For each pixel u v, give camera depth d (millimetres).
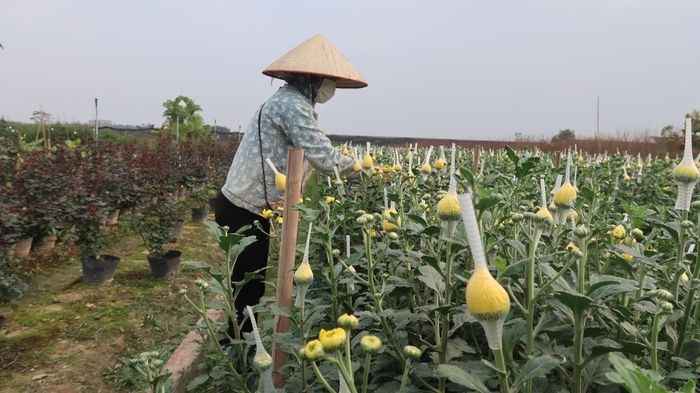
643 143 22266
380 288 2270
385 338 2004
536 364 1184
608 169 6898
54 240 6422
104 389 3285
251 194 3398
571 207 1945
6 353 3693
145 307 4621
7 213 5199
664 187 6559
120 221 7996
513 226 2340
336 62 3426
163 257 5578
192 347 3605
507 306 1021
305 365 1991
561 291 1327
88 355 3682
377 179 4961
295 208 2258
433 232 2057
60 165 7520
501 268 1506
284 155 3393
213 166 13820
